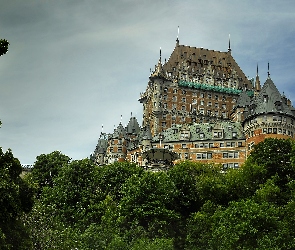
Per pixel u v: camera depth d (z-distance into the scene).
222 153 161.50
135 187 89.56
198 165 113.88
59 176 111.88
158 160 114.50
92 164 113.38
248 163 100.75
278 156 101.75
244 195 96.12
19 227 56.22
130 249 73.06
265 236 72.25
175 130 174.00
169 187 92.31
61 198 100.88
